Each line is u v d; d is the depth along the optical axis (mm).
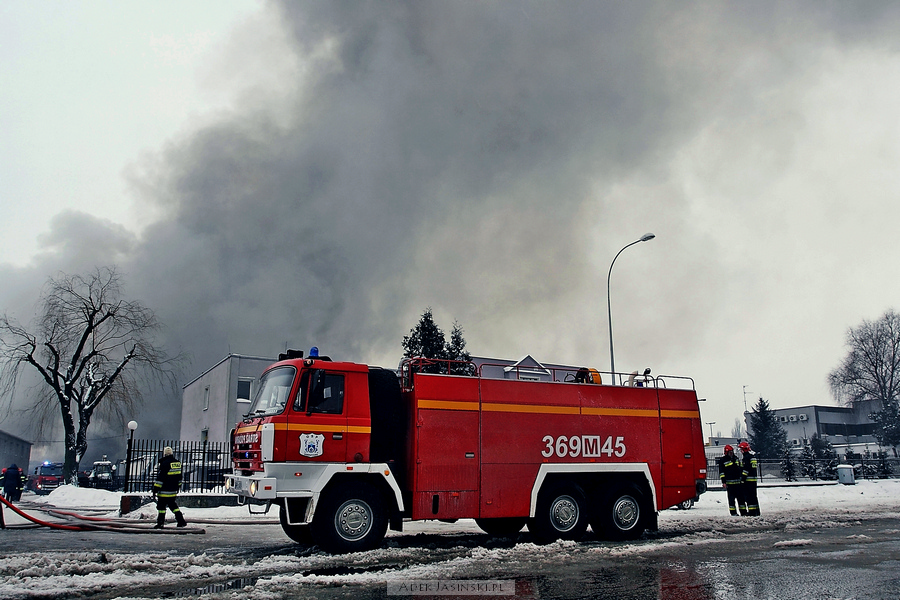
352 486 9812
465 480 10477
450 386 10758
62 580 7504
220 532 12953
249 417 10414
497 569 8445
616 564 8859
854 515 16578
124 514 17422
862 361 65312
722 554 9789
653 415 12391
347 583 7484
